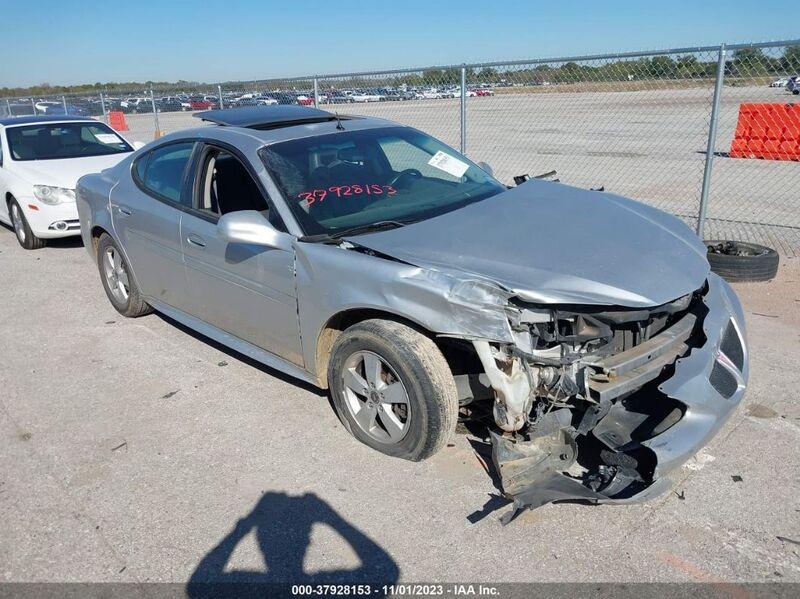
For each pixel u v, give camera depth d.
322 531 2.93
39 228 7.88
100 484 3.33
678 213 9.10
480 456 3.43
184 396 4.24
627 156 14.38
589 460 3.31
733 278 5.92
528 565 2.68
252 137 4.12
